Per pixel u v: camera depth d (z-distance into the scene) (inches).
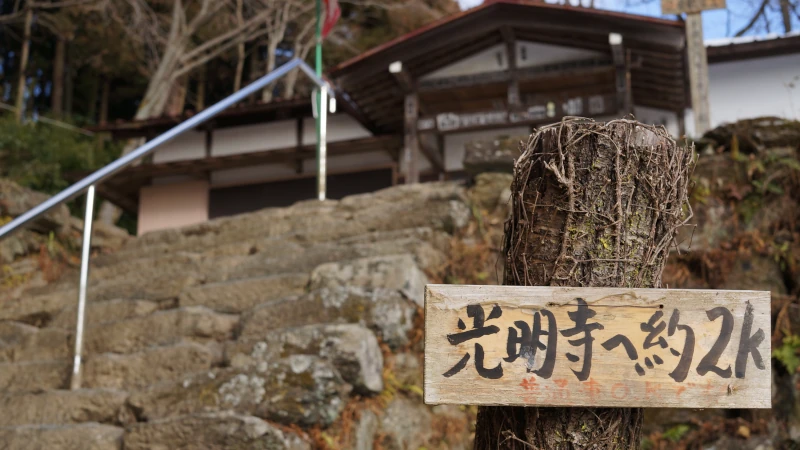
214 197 494.0
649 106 440.8
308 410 123.6
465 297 66.2
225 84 868.0
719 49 397.7
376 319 148.3
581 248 70.4
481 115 406.3
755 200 192.4
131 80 811.4
